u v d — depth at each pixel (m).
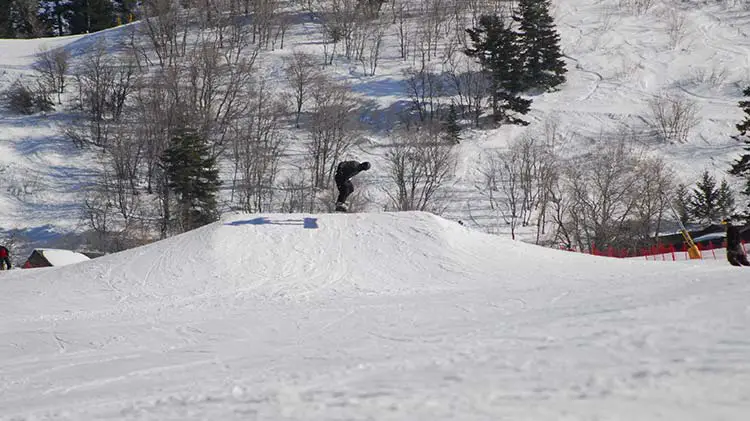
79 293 70.88
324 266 75.50
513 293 49.06
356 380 21.80
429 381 20.16
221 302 61.38
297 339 37.84
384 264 75.56
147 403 22.23
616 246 170.50
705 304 26.48
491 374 20.12
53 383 31.59
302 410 17.80
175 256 79.88
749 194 170.25
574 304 36.16
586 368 19.20
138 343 42.91
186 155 198.25
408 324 38.06
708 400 14.83
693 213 194.38
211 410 19.38
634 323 24.89
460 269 72.94
